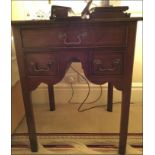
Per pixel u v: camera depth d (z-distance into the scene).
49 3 1.41
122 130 0.94
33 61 0.89
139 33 1.41
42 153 1.00
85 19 0.81
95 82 0.88
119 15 0.85
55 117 1.36
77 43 0.84
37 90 1.56
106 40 0.83
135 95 1.54
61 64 0.88
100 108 1.48
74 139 1.11
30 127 0.99
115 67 0.86
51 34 0.84
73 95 1.56
